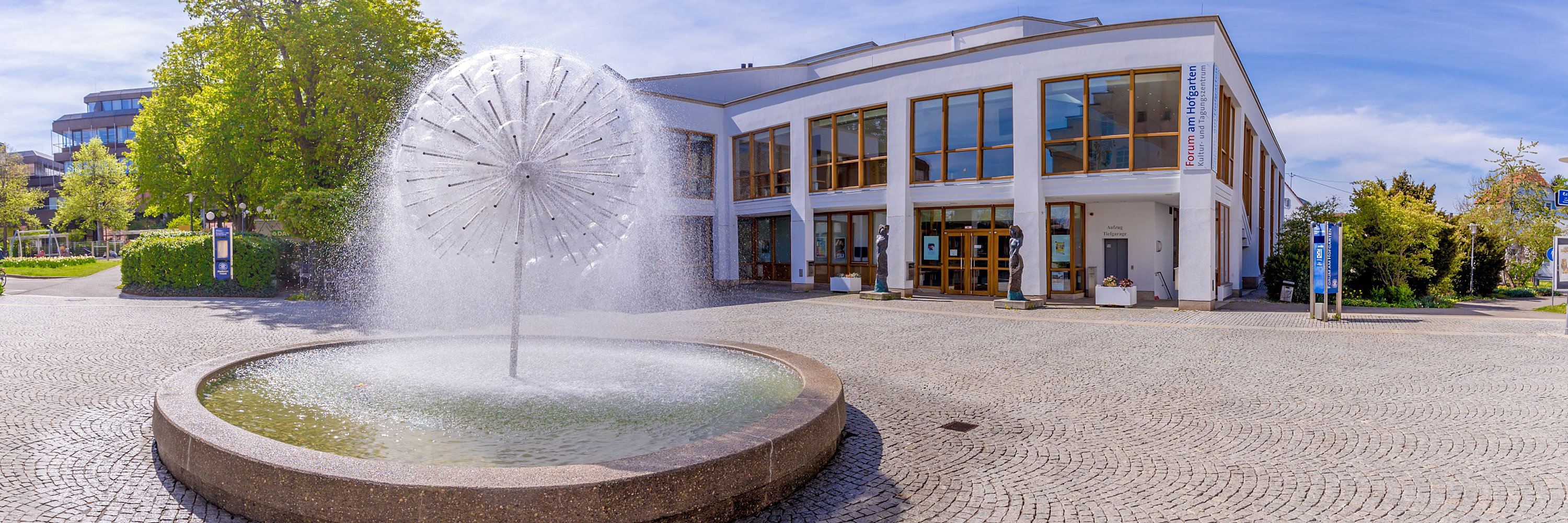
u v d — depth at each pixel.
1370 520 4.19
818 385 5.79
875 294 18.56
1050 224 18.41
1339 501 4.48
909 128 18.88
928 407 6.87
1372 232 18.09
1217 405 6.93
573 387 6.39
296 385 6.38
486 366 7.30
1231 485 4.76
